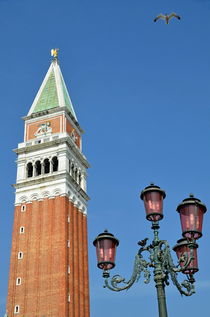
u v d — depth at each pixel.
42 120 113.75
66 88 126.94
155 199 23.64
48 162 107.38
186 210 22.84
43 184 103.50
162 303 21.41
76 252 98.44
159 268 22.44
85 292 97.62
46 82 123.94
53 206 100.06
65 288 89.44
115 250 24.34
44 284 91.50
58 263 92.69
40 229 98.38
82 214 107.25
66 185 102.12
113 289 23.45
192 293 24.09
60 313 86.75
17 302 91.50
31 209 101.69
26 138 112.62
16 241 99.00
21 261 96.12
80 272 97.88
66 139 107.44
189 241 22.72
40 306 89.19
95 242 24.53
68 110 115.00
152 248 23.52
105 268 23.84
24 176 106.69
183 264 24.08
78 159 113.50
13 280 94.31
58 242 95.12
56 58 131.25
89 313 96.94
